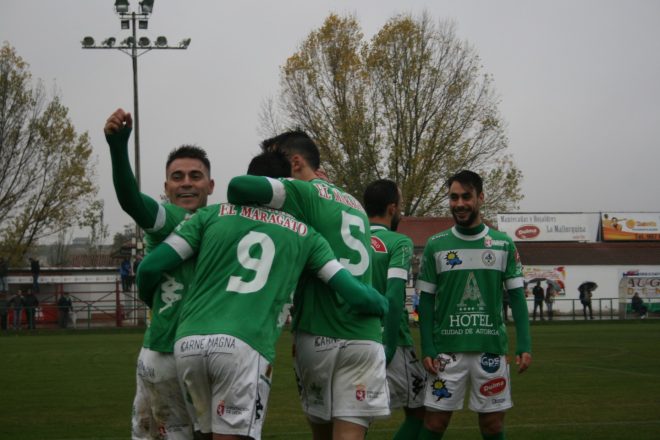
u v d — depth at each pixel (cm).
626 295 4241
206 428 379
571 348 1800
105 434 736
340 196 445
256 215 395
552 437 690
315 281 430
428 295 572
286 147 457
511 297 570
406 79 3812
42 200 3738
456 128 3853
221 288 378
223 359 365
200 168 458
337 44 3844
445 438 697
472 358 555
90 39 2783
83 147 3784
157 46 2841
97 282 3173
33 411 882
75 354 1720
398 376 571
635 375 1220
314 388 435
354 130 3794
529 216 4588
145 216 405
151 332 406
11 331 2684
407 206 3900
